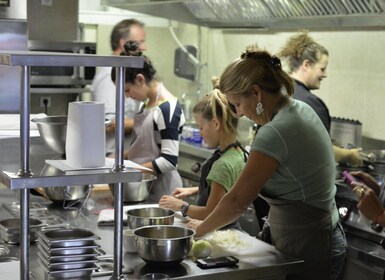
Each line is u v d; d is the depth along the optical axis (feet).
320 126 7.91
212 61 18.11
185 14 17.13
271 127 7.53
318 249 7.80
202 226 7.73
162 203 9.16
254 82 7.66
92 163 5.92
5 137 7.03
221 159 8.87
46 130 7.07
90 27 18.16
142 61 5.97
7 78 15.11
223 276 7.11
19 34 15.16
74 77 16.06
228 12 15.83
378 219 8.07
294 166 7.61
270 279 7.45
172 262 7.07
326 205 7.88
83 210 9.64
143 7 16.87
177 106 11.19
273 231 8.13
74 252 6.39
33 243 7.93
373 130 13.01
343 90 13.76
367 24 12.58
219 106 9.04
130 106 13.60
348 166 11.97
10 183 5.46
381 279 9.23
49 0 16.88
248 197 7.52
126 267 7.18
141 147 11.33
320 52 12.00
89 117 5.85
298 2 13.24
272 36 15.74
